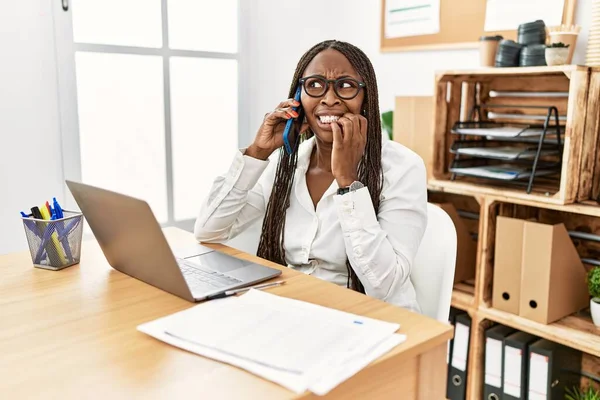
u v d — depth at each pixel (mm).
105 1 2416
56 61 2297
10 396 650
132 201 903
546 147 1843
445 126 2000
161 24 2592
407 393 819
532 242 1718
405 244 1229
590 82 1611
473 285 2037
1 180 2211
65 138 2365
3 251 2250
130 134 2582
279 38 2844
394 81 2471
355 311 910
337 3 2650
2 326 854
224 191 1377
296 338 784
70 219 1146
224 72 2846
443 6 2207
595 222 1869
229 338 788
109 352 764
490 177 1806
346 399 733
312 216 1356
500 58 1795
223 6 2785
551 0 1872
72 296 984
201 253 1243
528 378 1796
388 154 1353
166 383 680
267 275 1071
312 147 1427
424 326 851
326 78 1269
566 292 1761
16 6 2156
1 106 2172
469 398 1957
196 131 2799
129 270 1086
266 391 662
